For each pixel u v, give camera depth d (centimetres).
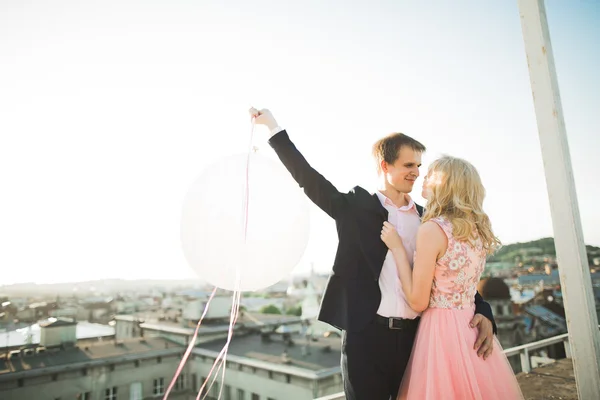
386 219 158
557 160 160
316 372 2812
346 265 152
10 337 4100
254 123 161
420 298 140
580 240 155
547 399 315
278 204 142
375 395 142
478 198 149
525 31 174
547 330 4162
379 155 167
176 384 3631
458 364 137
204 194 141
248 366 3222
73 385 3272
